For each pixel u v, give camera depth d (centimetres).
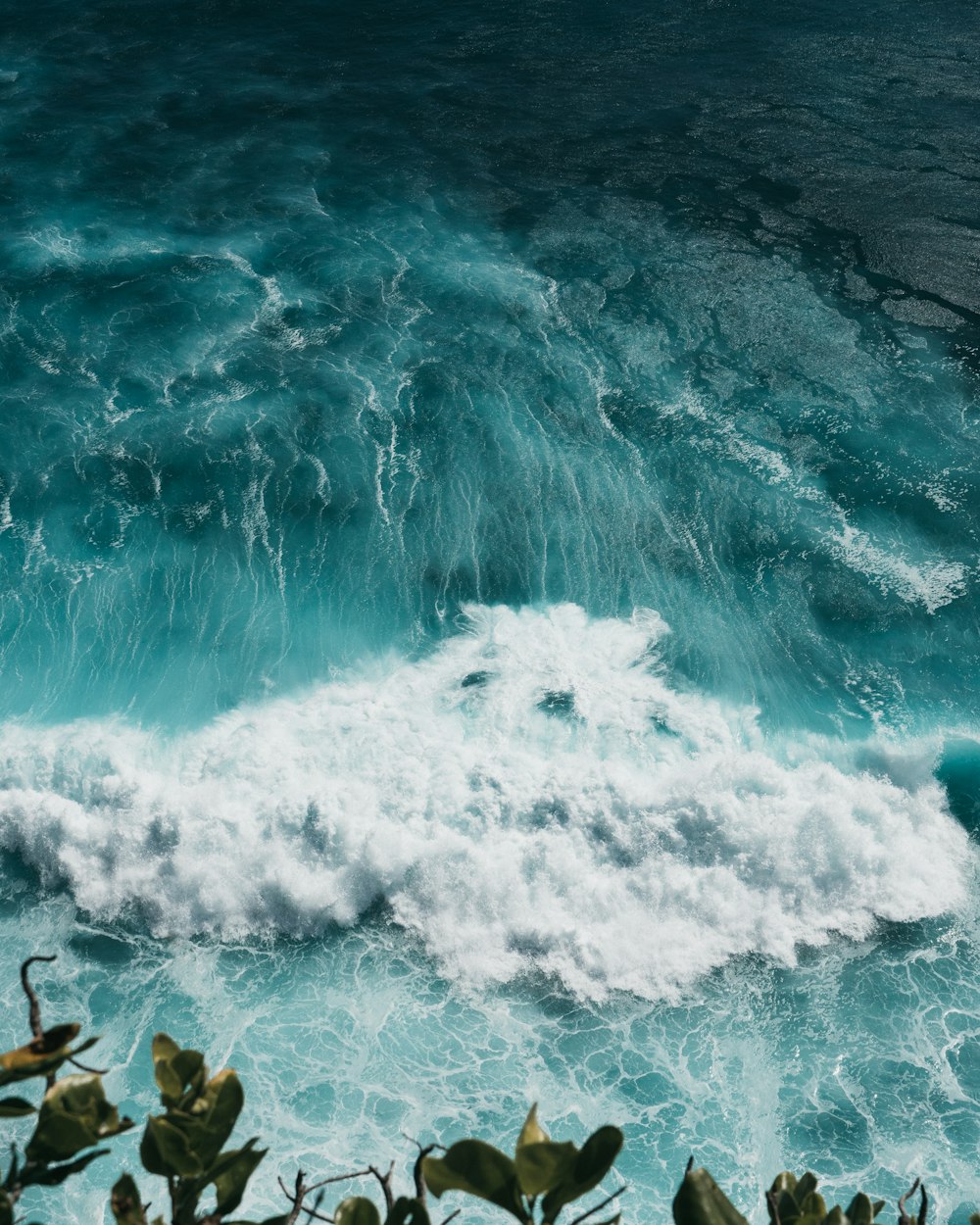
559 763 1973
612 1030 1655
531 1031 1650
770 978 1727
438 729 2019
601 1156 219
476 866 1812
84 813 1866
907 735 2034
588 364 2806
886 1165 1491
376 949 1752
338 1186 1446
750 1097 1572
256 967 1722
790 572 2323
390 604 2239
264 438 2556
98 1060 1580
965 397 2730
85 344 2797
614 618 2231
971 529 2411
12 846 1847
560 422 2641
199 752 1962
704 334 2909
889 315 2988
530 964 1736
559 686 2095
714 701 2089
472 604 2248
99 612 2186
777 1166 1494
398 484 2473
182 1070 247
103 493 2416
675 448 2583
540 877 1820
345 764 1948
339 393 2686
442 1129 1514
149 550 2309
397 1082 1570
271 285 3041
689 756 2000
